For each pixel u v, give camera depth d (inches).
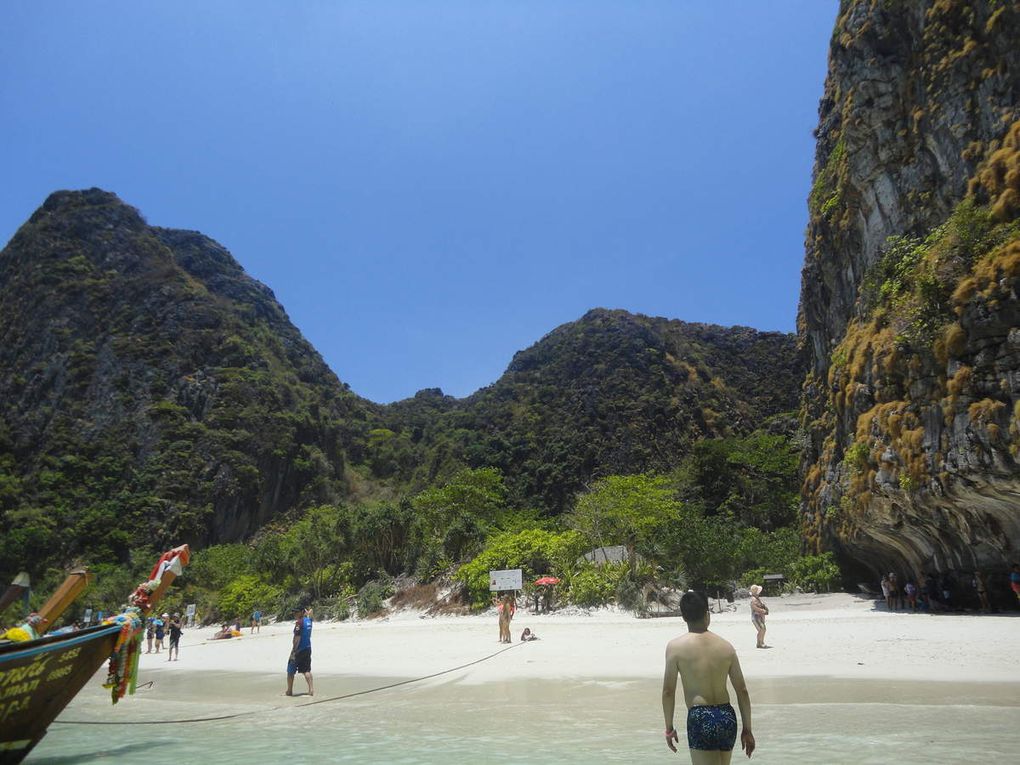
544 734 440.1
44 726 414.6
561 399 5270.7
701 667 222.7
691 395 5036.9
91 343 5339.6
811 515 1731.1
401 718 523.8
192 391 5044.3
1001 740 364.5
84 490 4397.1
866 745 363.3
